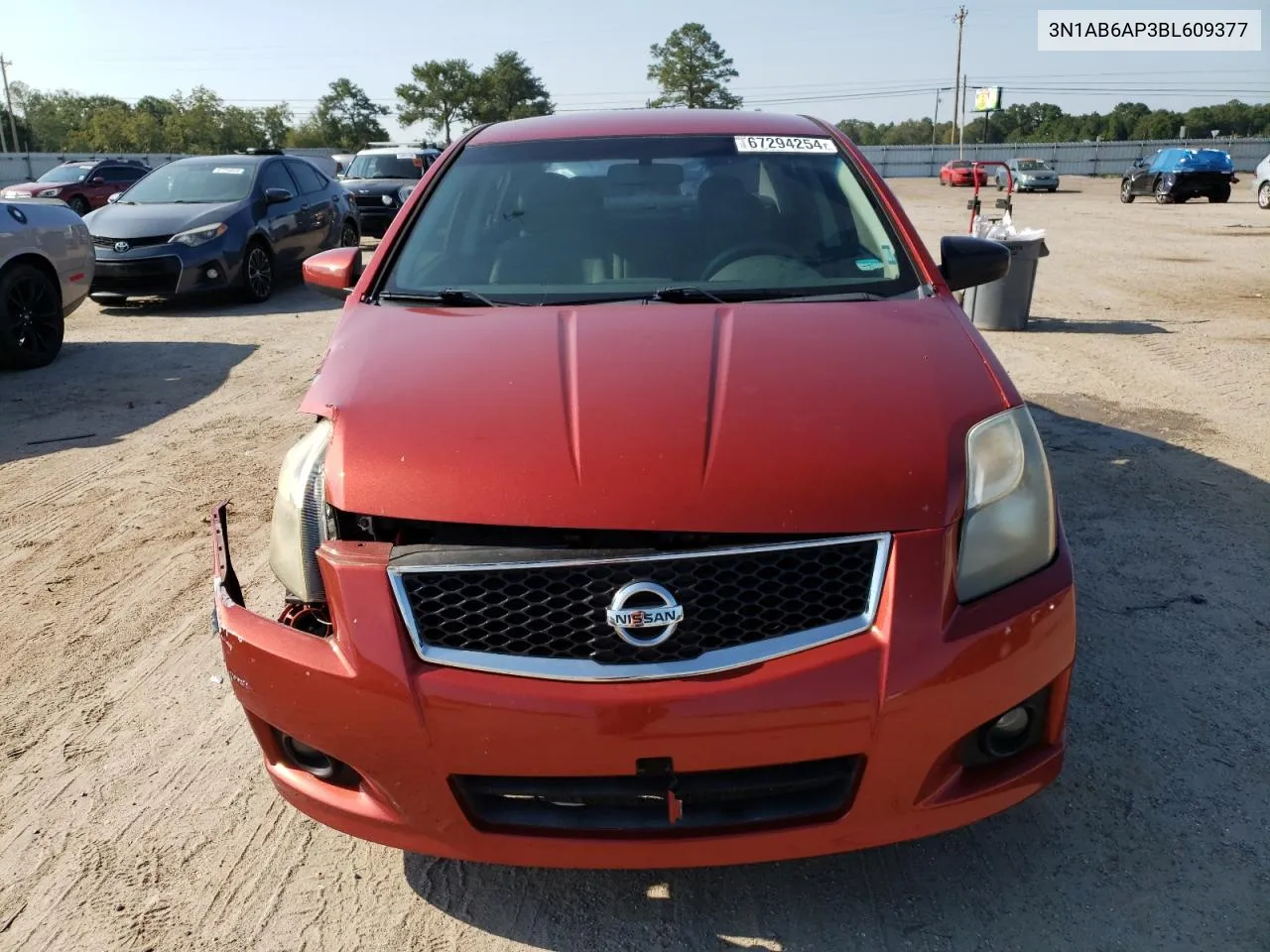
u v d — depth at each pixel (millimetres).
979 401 2160
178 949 2178
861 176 3234
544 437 2045
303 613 2254
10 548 4324
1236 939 2090
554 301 2809
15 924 2258
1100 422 5691
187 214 10375
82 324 9688
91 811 2637
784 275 2887
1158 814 2465
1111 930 2127
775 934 2162
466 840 1981
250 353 8180
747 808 1949
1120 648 3223
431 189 3309
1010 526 2023
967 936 2129
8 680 3287
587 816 1953
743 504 1904
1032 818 2467
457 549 1941
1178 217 22438
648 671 1861
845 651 1866
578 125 3568
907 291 2791
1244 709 2887
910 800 1938
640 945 2150
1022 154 58750
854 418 2061
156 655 3426
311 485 2225
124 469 5289
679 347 2344
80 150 83938
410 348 2455
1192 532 4113
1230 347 7676
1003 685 1938
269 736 2162
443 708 1890
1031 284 8352
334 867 2422
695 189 3211
